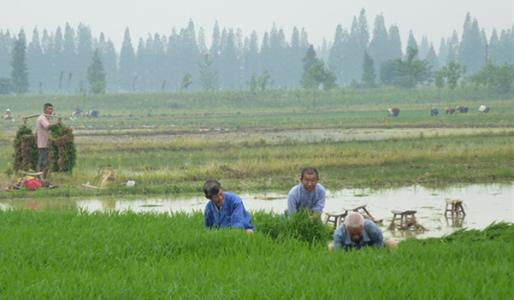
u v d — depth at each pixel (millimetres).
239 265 14875
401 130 94938
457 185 42031
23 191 39875
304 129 101125
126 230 19125
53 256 15914
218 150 65625
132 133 94875
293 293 11922
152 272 13977
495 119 118062
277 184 42906
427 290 11625
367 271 13398
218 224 19469
